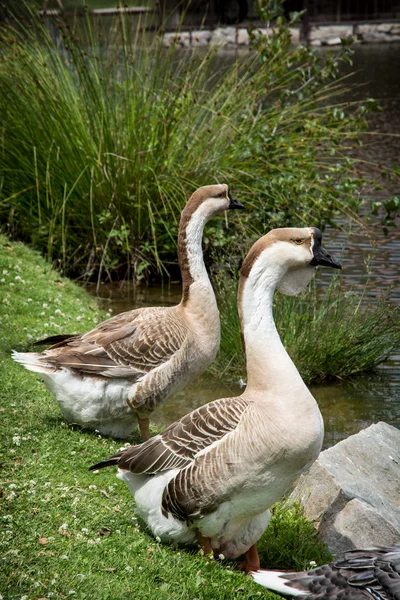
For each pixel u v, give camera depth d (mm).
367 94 23594
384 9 39594
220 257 10242
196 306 5586
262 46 10516
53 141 9883
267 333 3918
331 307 8289
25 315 7812
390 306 8359
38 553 3799
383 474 5184
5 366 6516
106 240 10461
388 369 7988
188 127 10180
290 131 10586
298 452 3719
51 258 10430
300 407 3770
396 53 33812
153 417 6598
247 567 4082
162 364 5324
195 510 3818
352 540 4492
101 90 10117
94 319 8117
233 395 7184
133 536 4129
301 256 3936
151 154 10000
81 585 3584
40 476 4664
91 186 9812
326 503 4648
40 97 10023
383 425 5750
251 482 3742
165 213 10211
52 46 10531
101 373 5242
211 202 5750
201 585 3730
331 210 10109
